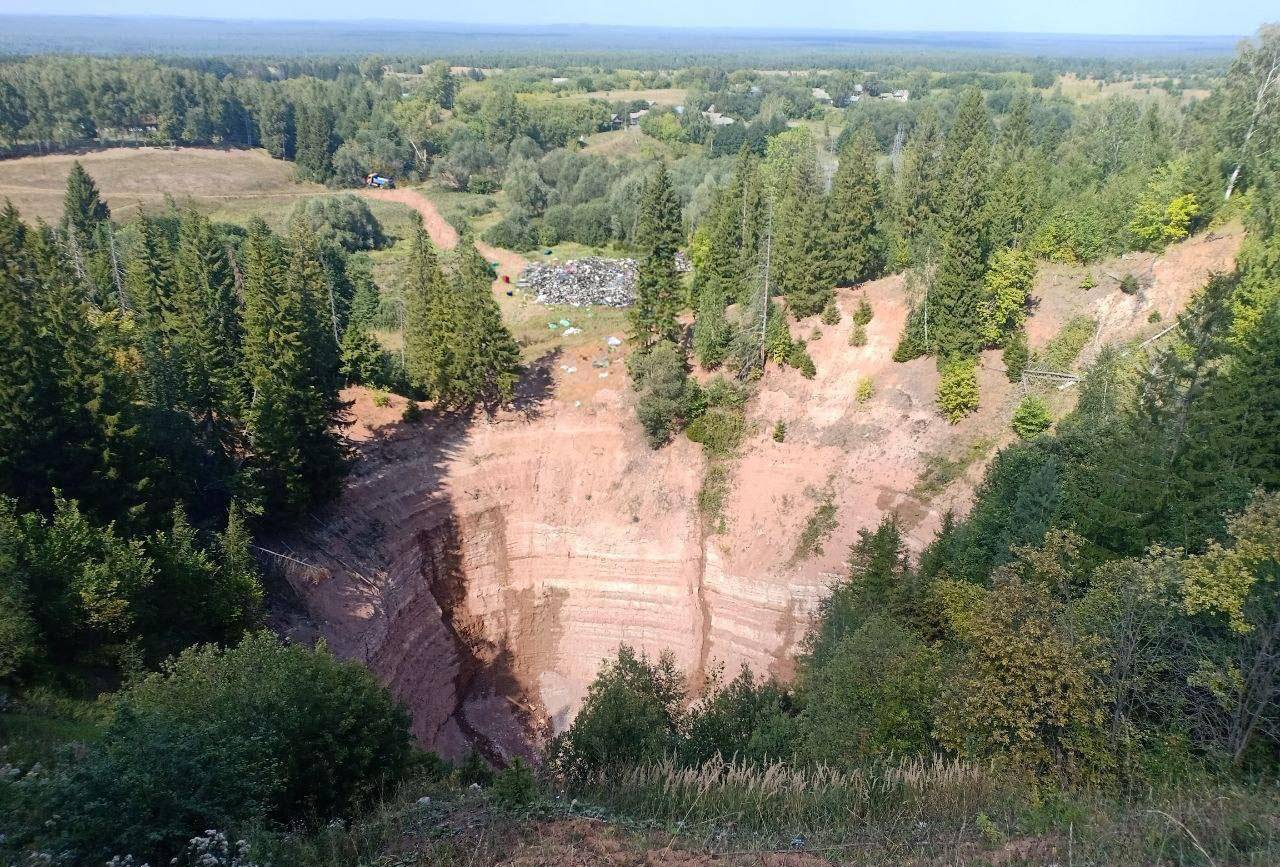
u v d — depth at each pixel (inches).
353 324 2551.7
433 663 1934.1
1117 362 1844.2
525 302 3784.5
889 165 3314.5
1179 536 1149.1
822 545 2064.5
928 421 2149.4
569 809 785.6
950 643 1198.3
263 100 6323.8
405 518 2058.3
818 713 1018.7
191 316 2144.4
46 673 1060.5
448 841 713.6
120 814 598.9
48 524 1396.4
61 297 1524.4
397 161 6215.6
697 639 2084.2
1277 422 1312.7
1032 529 1316.4
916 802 763.4
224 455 1749.5
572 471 2289.6
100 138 5989.2
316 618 1680.6
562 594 2185.0
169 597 1307.8
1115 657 813.9
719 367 2506.2
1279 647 766.5
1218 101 2770.7
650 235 2400.3
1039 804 725.3
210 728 687.1
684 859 681.0
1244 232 2026.3
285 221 4594.0
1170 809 666.8
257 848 633.0
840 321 2474.2
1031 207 2418.8
